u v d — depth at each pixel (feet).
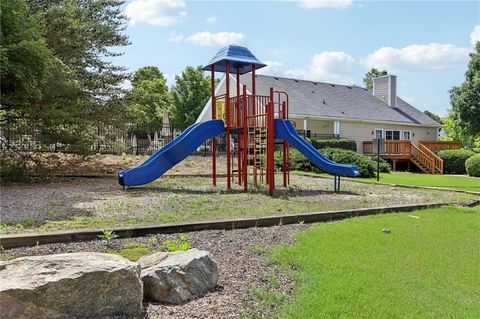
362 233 17.99
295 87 88.58
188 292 10.12
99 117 46.03
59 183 36.68
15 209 22.43
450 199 31.32
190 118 127.34
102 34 47.34
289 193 32.12
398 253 14.85
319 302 10.06
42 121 37.99
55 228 17.61
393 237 17.38
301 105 80.89
